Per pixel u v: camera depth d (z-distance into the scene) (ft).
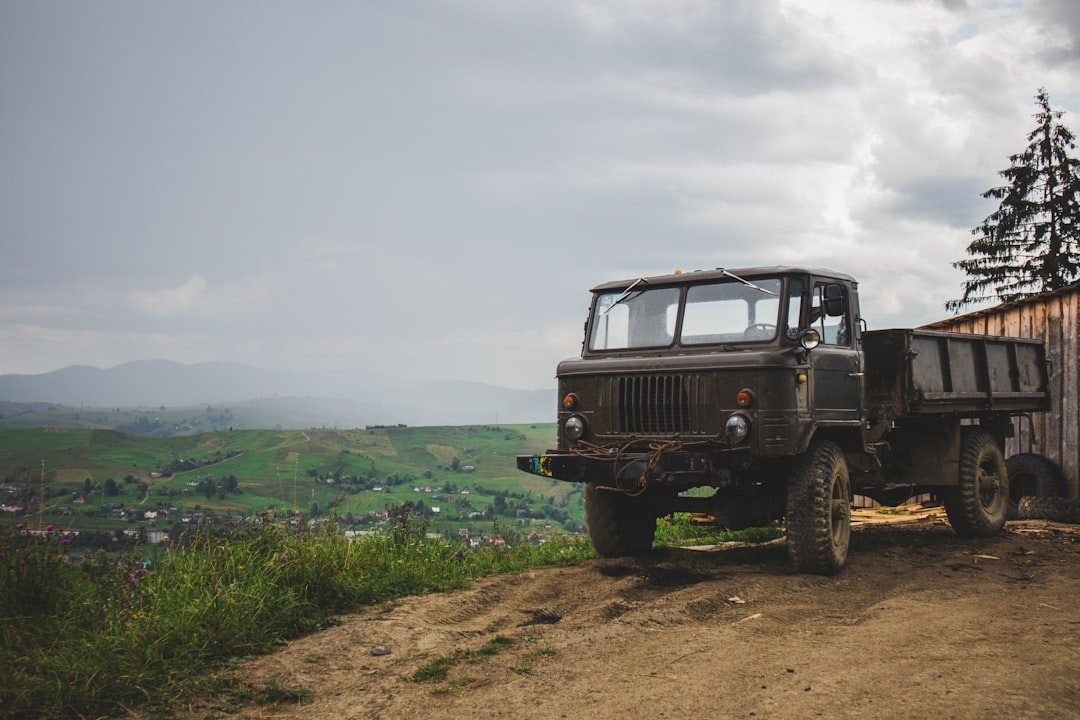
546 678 16.15
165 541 22.08
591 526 30.07
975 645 17.10
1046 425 46.60
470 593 23.61
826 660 16.40
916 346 31.30
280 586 21.42
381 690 15.76
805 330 26.43
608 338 29.55
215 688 15.83
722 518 28.58
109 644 17.01
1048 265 106.73
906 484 33.40
